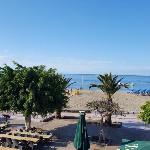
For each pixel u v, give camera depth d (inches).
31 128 1368.1
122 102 2532.0
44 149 1146.0
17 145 1090.7
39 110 1267.2
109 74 1605.6
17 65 1342.3
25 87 1275.8
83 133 891.4
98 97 2736.2
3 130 1387.8
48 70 1360.7
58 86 1342.3
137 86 6515.8
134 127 1582.2
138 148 791.1
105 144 1224.2
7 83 1280.8
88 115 1902.1
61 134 1389.0
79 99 2581.2
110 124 1563.7
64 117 1788.9
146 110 1066.7
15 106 1274.6
